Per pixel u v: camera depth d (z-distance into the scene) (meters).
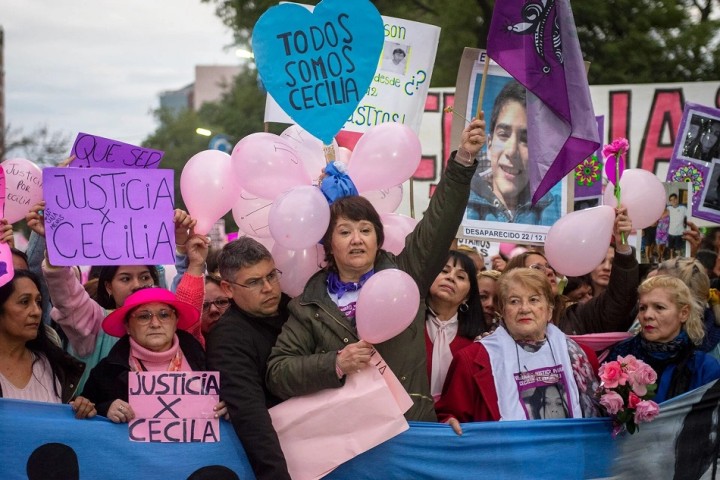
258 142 4.52
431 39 5.48
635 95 9.44
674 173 6.97
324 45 4.59
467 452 4.32
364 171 4.57
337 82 4.60
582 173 6.28
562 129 4.74
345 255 4.25
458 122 5.54
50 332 4.86
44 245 5.14
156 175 4.47
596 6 17.59
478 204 5.59
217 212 4.68
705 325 5.32
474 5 17.80
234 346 4.26
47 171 4.39
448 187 4.34
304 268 4.60
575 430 4.41
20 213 5.25
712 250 8.20
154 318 4.26
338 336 4.22
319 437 4.19
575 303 5.70
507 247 13.00
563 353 4.53
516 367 4.49
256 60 4.56
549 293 4.55
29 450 4.17
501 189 5.57
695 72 17.86
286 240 4.19
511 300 4.51
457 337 5.01
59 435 4.18
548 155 4.77
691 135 6.93
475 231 5.60
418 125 5.48
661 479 4.57
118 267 4.90
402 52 5.42
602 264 6.46
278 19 4.55
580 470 4.41
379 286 3.96
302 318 4.26
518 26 4.64
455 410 4.48
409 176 4.66
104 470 4.19
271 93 4.57
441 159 8.90
